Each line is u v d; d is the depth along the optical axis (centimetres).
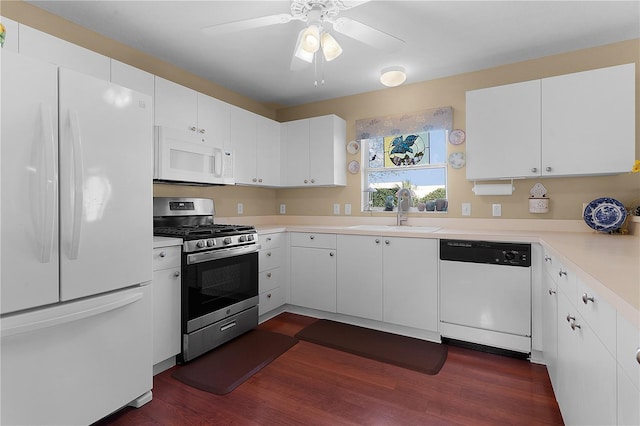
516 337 221
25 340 129
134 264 166
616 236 217
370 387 190
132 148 165
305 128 351
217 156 273
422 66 282
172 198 273
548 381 195
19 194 125
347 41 240
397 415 164
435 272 249
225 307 245
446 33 229
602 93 220
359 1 171
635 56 237
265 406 172
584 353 116
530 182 271
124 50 246
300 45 184
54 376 137
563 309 151
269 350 238
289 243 320
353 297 284
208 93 315
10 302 123
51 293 134
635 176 238
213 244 232
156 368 204
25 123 127
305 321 299
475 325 234
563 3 195
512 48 251
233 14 208
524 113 242
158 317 200
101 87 152
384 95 336
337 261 292
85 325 148
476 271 233
